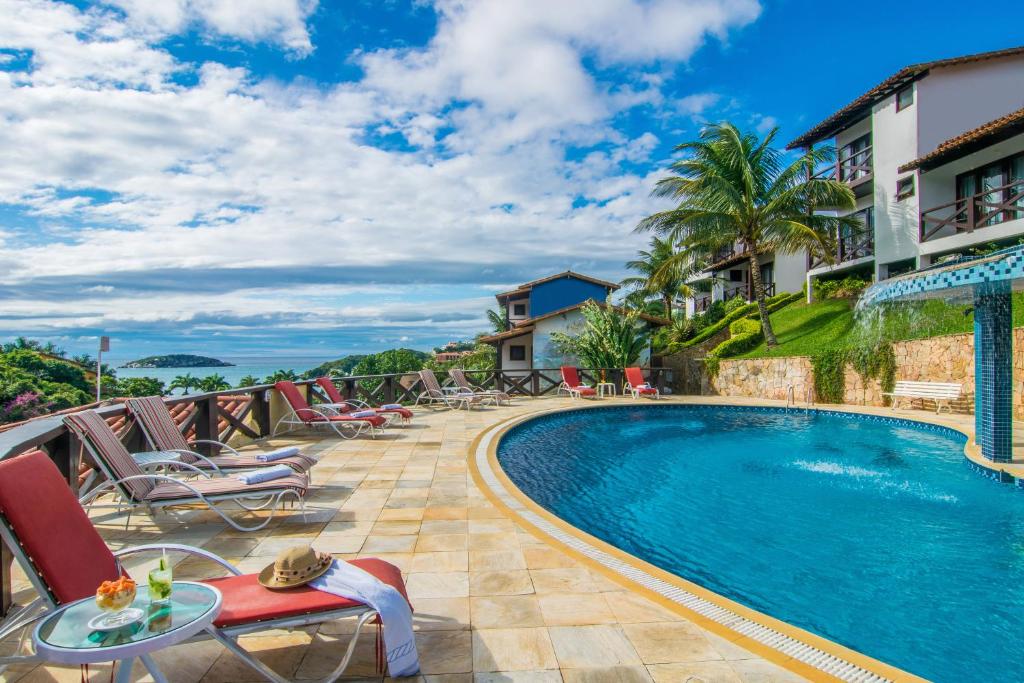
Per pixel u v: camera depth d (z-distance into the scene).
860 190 20.78
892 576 4.50
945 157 15.80
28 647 2.68
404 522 4.84
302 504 4.87
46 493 2.38
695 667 2.61
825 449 9.73
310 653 2.72
